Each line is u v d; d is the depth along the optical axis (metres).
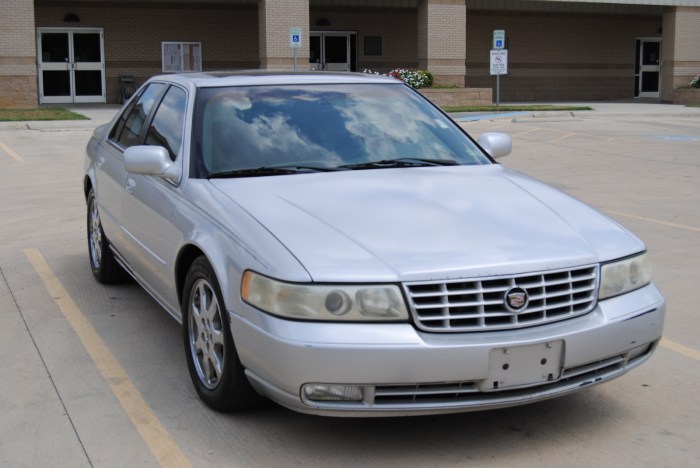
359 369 3.57
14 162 14.26
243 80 5.41
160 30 29.38
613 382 4.80
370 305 3.63
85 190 7.06
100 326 5.77
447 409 3.68
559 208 4.48
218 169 4.77
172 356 5.21
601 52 35.19
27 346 5.38
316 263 3.71
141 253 5.36
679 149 16.70
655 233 8.70
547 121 24.31
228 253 4.04
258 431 4.16
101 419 4.30
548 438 4.09
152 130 5.64
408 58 32.50
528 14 33.91
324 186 4.53
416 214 4.18
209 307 4.35
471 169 5.04
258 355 3.77
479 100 28.36
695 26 32.06
